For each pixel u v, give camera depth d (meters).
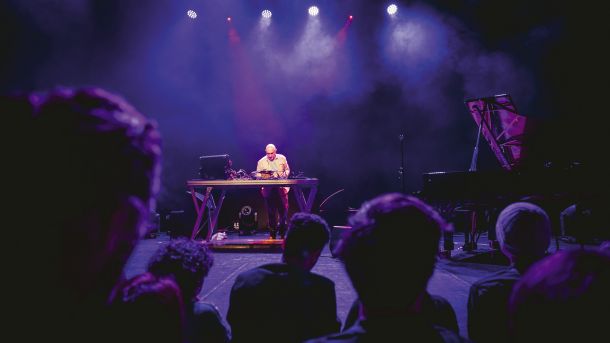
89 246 0.39
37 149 0.37
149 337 0.56
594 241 5.73
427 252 0.68
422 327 0.69
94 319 0.44
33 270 0.38
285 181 6.20
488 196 5.01
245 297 1.55
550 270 0.56
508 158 5.78
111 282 0.43
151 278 0.66
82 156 0.37
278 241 6.29
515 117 5.20
